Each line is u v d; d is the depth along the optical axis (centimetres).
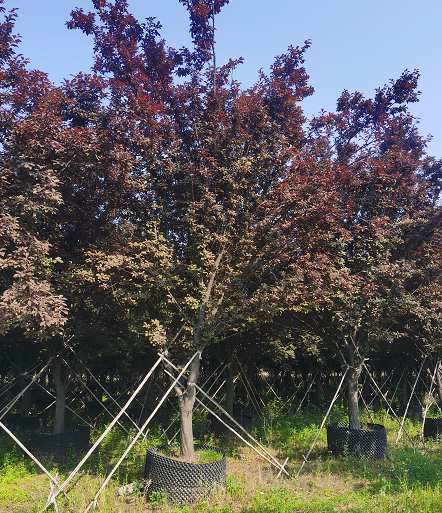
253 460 986
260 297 792
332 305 943
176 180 887
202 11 970
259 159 859
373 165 1052
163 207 874
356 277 919
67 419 1544
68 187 816
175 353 874
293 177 835
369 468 892
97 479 790
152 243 762
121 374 2041
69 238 966
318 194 795
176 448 844
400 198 1116
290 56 1017
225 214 831
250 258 841
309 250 884
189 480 693
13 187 696
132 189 820
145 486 712
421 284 1145
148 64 980
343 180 1010
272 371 2656
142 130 820
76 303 1015
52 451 961
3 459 932
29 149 689
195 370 845
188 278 837
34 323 698
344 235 916
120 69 945
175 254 888
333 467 911
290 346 1645
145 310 820
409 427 1470
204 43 1005
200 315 822
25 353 1552
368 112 1117
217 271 852
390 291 1038
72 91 834
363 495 703
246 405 1647
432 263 1101
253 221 844
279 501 657
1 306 591
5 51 788
